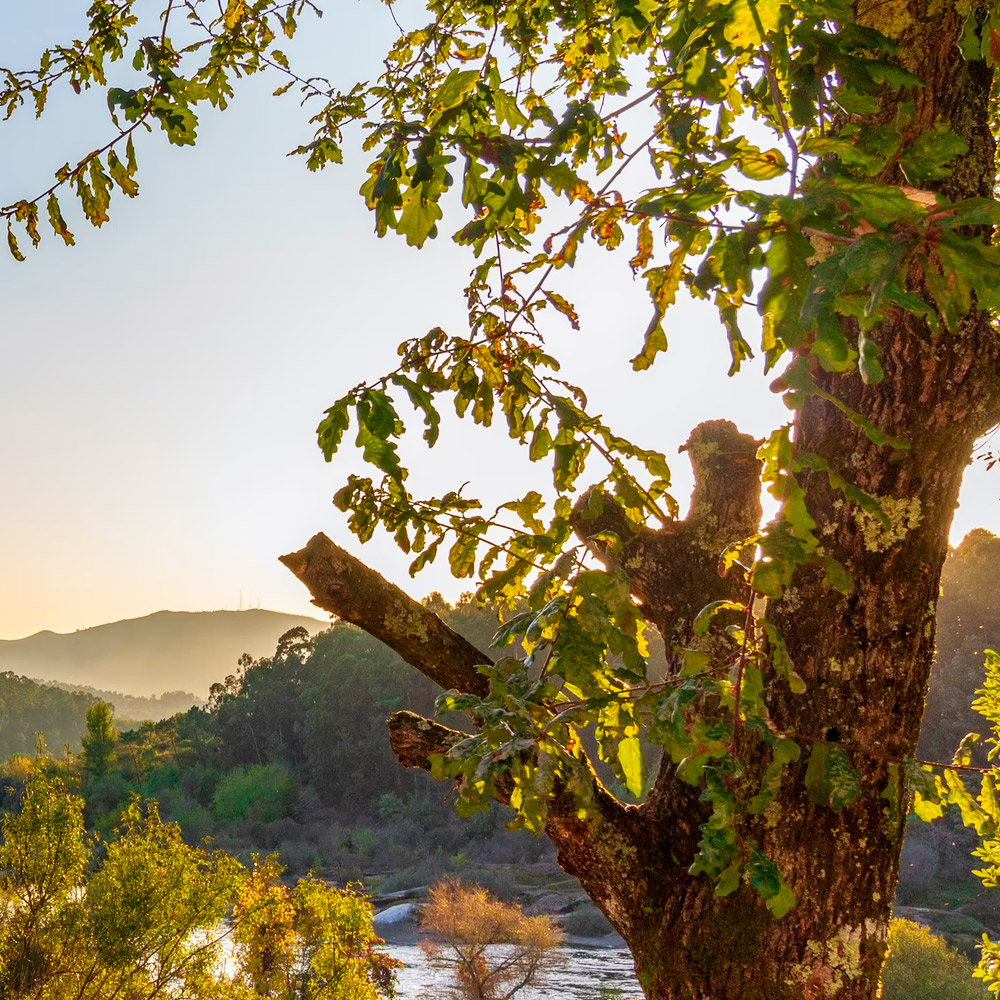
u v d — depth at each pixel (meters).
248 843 83.75
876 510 1.42
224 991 17.91
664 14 1.75
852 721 2.43
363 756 92.69
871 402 2.49
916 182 1.33
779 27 1.37
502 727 1.69
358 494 2.00
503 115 1.84
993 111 3.98
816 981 2.37
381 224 1.53
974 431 2.47
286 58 3.46
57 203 2.64
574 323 2.14
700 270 1.21
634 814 2.73
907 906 52.19
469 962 31.91
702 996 2.47
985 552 68.44
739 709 1.58
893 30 2.34
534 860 71.25
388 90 3.30
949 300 1.04
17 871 16.56
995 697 5.94
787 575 1.42
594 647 1.68
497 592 2.00
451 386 2.12
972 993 22.88
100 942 16.30
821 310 1.06
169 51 2.69
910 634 2.46
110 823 80.81
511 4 3.07
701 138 2.03
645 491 2.02
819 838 2.39
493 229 1.69
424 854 75.88
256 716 108.38
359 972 19.62
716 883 2.52
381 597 2.73
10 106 3.19
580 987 34.41
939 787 2.33
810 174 1.23
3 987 15.72
